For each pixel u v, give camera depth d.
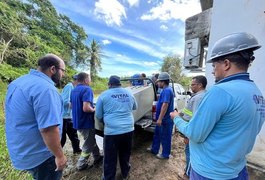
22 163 1.58
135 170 3.10
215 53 1.15
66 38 29.09
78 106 2.95
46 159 1.64
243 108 1.00
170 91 3.33
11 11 18.03
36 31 23.11
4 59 15.06
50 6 27.25
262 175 1.78
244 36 1.07
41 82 1.55
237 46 1.05
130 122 2.65
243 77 1.08
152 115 3.87
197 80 2.29
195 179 1.23
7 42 15.90
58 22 28.44
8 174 2.41
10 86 1.62
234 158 1.07
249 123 1.04
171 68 25.09
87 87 2.97
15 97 1.51
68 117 3.51
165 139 3.47
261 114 1.11
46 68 1.70
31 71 1.66
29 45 17.64
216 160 1.09
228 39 1.10
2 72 12.80
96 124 3.04
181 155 3.66
